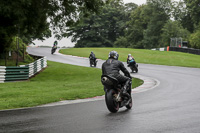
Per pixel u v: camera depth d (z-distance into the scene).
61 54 71.12
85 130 7.80
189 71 38.09
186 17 127.81
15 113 10.52
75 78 28.61
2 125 8.44
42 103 13.30
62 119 9.35
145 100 14.19
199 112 10.62
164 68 42.78
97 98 15.28
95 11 33.47
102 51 80.56
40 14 29.12
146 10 133.62
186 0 126.94
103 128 8.05
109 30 143.88
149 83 24.38
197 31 105.81
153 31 130.38
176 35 118.62
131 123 8.71
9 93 16.36
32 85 21.70
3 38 37.16
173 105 12.44
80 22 34.38
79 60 57.16
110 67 10.95
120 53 75.69
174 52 79.81
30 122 8.88
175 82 25.28
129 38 140.38
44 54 68.62
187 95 16.28
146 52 79.25
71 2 32.53
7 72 24.72
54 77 29.53
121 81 11.05
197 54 74.62
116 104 10.73
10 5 25.17
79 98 15.27
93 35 134.62
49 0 31.14
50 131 7.70
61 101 14.06
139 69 41.03
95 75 31.75
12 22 28.12
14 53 45.00
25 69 26.70
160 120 9.15
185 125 8.42
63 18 33.62
